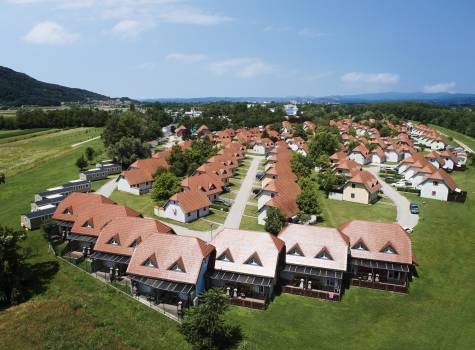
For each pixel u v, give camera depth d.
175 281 57.88
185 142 178.12
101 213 77.38
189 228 88.50
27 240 80.31
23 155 177.88
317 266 62.09
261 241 63.19
